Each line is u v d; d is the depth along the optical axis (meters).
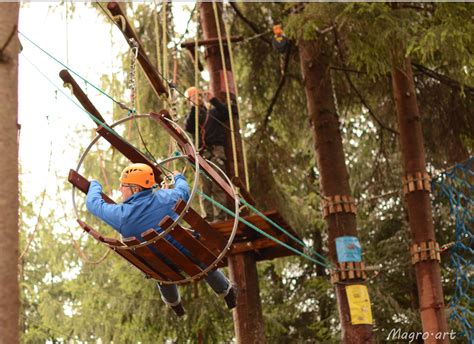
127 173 6.34
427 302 10.89
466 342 14.18
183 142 6.44
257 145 12.61
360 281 10.70
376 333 15.03
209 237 6.46
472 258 14.29
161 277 6.72
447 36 10.43
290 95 13.39
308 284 16.52
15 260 4.60
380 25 10.47
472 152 14.05
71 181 6.54
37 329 15.93
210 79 10.96
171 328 14.14
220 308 14.27
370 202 16.14
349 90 13.45
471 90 13.09
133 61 7.20
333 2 10.70
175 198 6.29
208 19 11.23
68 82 6.59
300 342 15.45
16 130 4.86
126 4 11.57
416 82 13.36
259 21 13.10
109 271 14.79
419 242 11.18
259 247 9.95
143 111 12.62
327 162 11.27
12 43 4.93
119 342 14.20
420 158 11.55
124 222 6.23
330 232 10.97
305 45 11.83
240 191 8.91
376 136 14.84
